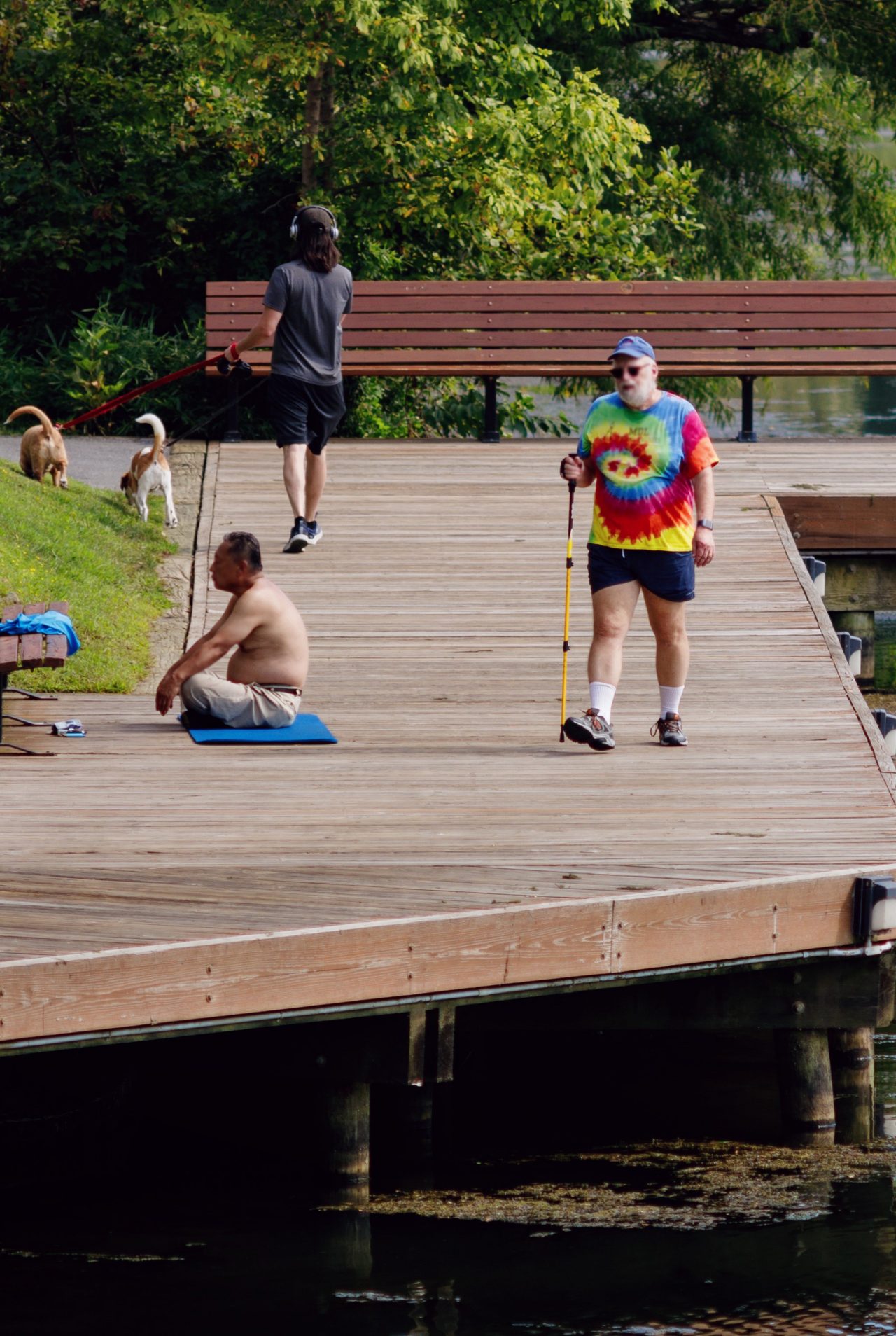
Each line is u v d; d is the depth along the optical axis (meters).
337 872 18.92
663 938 18.20
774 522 34.94
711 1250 17.38
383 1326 15.81
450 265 54.66
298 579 31.47
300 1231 17.94
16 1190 19.09
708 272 72.69
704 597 30.86
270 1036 18.98
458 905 17.81
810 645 28.55
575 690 26.58
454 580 31.58
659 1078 22.80
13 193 52.78
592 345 43.56
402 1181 19.31
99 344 47.31
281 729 24.59
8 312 53.22
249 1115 21.36
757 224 75.50
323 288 31.86
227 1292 16.50
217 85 53.72
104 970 16.06
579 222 55.00
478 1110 21.69
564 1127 21.02
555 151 53.72
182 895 18.11
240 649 25.02
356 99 52.38
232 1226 18.06
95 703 26.69
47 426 36.09
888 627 47.69
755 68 74.62
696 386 70.50
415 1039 18.20
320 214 31.94
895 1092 22.05
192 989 16.44
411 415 54.59
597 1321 15.91
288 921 17.28
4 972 15.66
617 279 55.16
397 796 21.77
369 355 43.28
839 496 35.66
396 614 29.78
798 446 43.16
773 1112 21.47
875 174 75.31
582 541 34.06
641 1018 19.84
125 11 51.28
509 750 23.83
